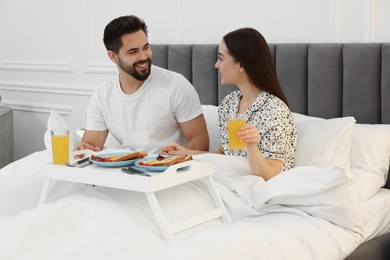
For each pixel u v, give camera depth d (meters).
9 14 4.79
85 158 2.40
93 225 2.02
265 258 1.92
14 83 4.81
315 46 2.97
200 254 1.82
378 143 2.65
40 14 4.55
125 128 2.94
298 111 3.06
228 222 2.27
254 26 3.37
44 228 1.96
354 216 2.17
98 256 1.83
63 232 1.98
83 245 1.91
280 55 3.09
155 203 2.05
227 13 3.47
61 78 4.46
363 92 2.85
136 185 2.08
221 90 3.30
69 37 4.35
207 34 3.57
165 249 1.88
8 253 1.84
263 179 2.42
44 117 4.64
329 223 2.17
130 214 2.10
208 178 2.29
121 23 2.76
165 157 2.36
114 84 2.96
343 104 2.92
